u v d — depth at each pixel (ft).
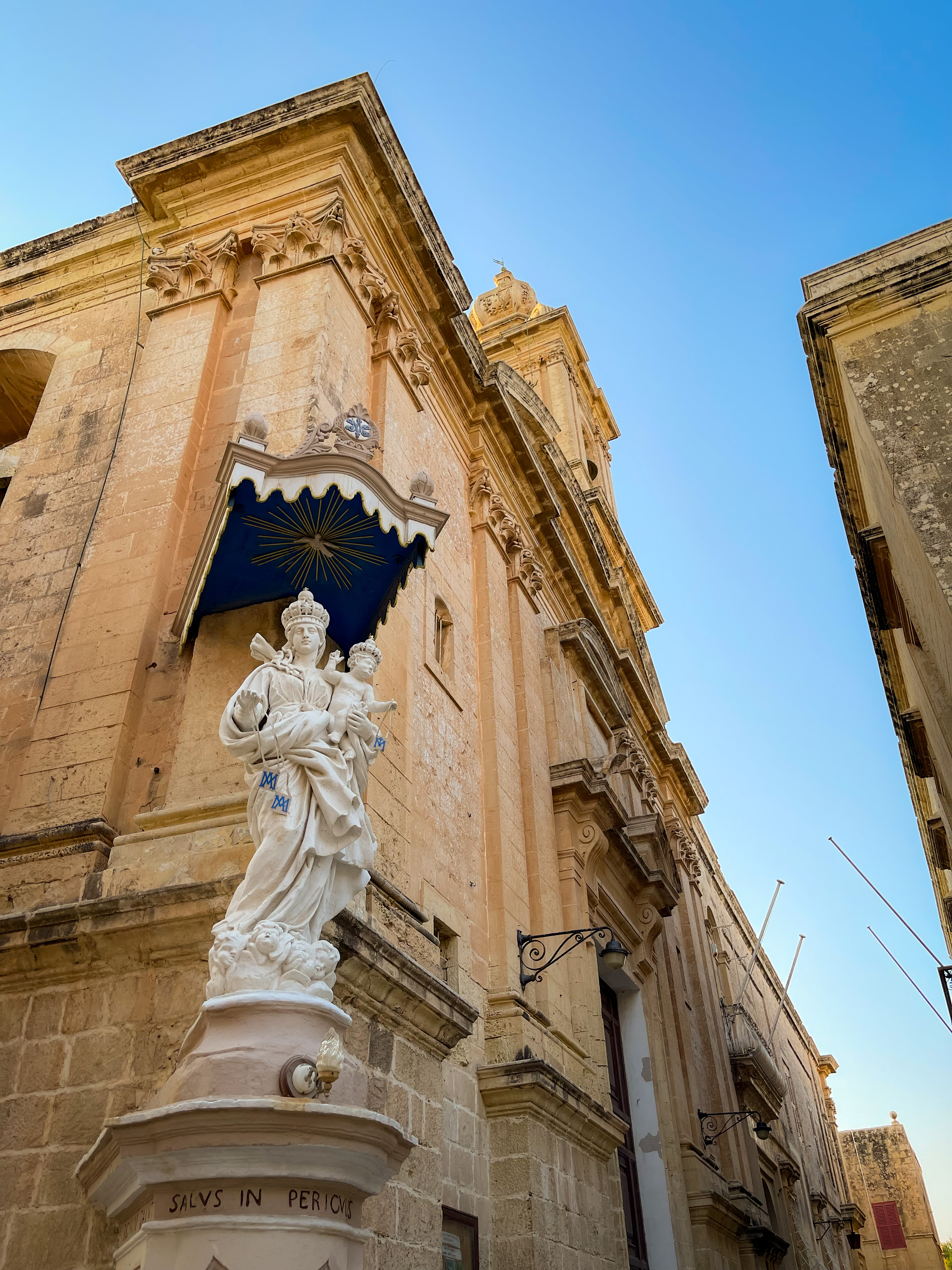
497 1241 28.55
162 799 23.72
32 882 22.47
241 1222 13.80
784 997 106.01
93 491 31.65
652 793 66.54
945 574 27.73
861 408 31.96
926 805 54.80
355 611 26.25
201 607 25.72
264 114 36.55
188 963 20.10
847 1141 165.37
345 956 20.92
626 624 75.46
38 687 27.48
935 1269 151.02
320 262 32.96
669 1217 46.09
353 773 18.92
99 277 39.22
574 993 39.70
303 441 27.78
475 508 45.47
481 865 35.99
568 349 89.30
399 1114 23.16
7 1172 18.99
